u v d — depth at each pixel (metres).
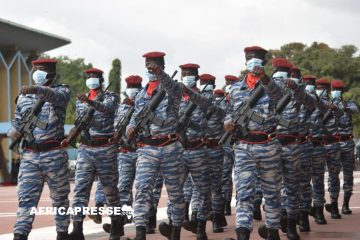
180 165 8.58
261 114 8.02
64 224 8.52
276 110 8.15
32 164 8.23
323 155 11.89
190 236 10.68
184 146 9.20
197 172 9.92
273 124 8.06
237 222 7.89
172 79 8.16
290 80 8.46
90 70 10.34
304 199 10.86
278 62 9.52
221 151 11.41
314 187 12.00
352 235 10.36
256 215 12.72
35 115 8.24
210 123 11.25
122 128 10.88
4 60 43.44
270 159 8.02
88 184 9.83
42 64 8.41
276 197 8.17
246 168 8.05
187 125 9.64
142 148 8.54
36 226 12.28
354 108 13.20
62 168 8.34
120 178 11.47
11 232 11.55
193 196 10.78
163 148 8.45
